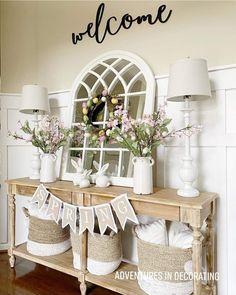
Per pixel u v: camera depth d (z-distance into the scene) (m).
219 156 1.76
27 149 2.71
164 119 1.68
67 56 2.52
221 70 1.75
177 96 1.59
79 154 2.24
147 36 2.07
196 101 1.83
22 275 2.15
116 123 1.75
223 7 1.77
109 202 1.70
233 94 1.72
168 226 1.81
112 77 2.17
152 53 2.04
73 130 2.25
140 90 2.01
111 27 2.26
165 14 1.99
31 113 2.45
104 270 1.83
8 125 2.65
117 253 1.89
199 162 1.84
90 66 2.29
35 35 2.72
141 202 1.60
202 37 1.84
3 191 2.65
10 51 2.80
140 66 2.03
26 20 2.75
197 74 1.52
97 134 2.05
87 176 1.99
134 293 1.64
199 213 1.41
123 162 2.00
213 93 1.78
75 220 1.84
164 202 1.50
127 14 2.17
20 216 2.70
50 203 1.98
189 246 1.55
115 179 1.97
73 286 2.00
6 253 2.60
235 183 1.71
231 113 1.73
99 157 2.13
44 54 2.67
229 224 1.73
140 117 1.96
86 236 1.86
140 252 1.68
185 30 1.91
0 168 2.63
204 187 1.82
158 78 1.97
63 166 2.28
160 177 1.98
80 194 1.83
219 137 1.76
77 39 2.46
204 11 1.84
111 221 1.70
